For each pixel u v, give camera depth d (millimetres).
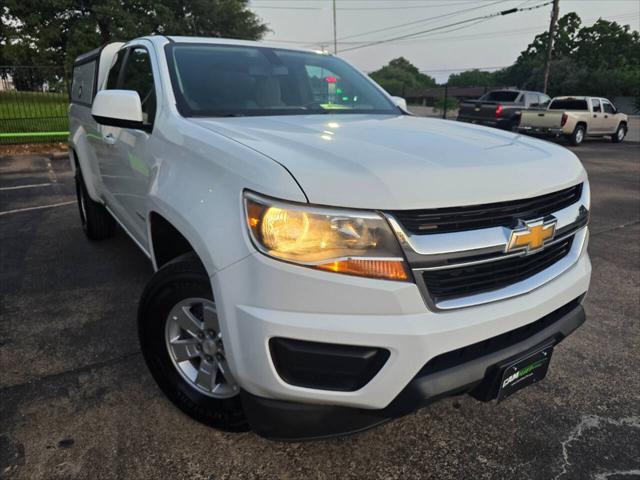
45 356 2801
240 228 1659
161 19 30500
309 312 1593
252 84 2902
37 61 27484
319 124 2416
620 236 5516
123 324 3182
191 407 2193
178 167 2111
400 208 1565
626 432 2309
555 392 2605
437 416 2395
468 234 1677
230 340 1690
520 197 1769
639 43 55688
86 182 4164
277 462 2061
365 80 3604
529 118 16906
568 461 2125
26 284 3783
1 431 2195
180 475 1979
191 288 1984
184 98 2576
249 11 39562
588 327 3322
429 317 1638
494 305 1773
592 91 43656
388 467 2062
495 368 1818
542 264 1999
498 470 2066
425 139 2129
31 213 5980
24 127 12812
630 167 11469
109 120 2529
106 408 2361
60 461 2031
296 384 1668
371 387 1646
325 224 1553
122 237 5008
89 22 27859
